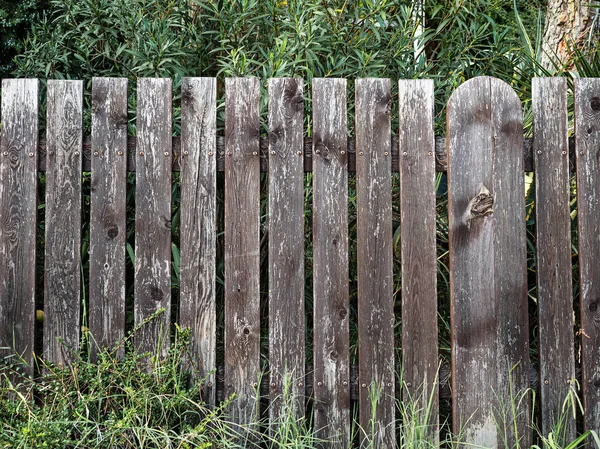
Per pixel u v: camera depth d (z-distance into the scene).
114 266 2.81
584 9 4.39
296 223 2.82
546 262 2.83
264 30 3.98
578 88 2.86
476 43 4.32
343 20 3.84
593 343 2.83
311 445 2.78
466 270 2.83
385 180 2.83
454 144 2.84
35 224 2.80
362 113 2.84
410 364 2.82
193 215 2.82
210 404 2.81
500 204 2.84
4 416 2.67
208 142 2.83
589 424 2.81
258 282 2.82
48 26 4.38
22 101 2.82
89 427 2.60
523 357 2.83
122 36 4.19
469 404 2.82
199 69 3.95
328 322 2.82
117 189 2.81
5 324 2.79
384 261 2.82
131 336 2.81
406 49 3.80
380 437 2.81
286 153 2.82
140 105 2.82
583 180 2.85
